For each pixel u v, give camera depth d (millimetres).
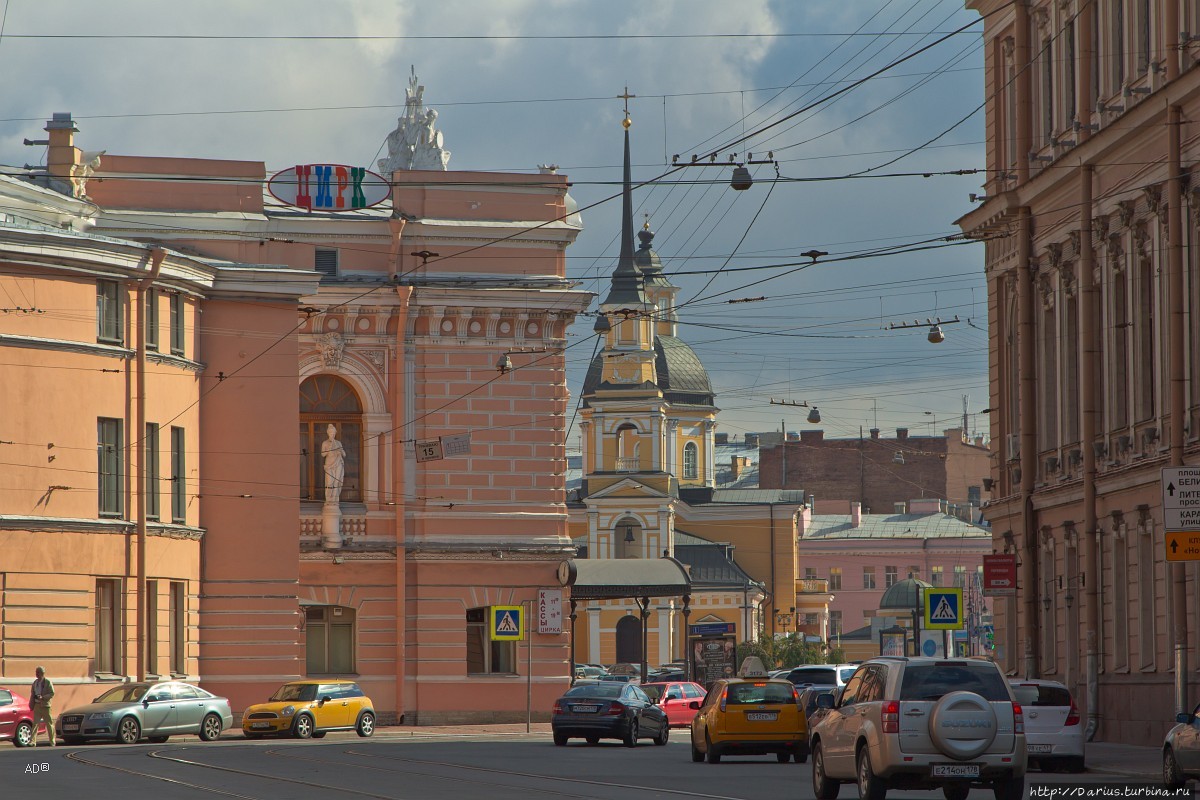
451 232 106562
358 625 105562
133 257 88750
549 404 108375
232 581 94875
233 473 95312
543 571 108000
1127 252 74250
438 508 106500
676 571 130125
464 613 106625
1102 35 77000
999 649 91688
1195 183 67125
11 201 88250
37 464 84812
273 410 96250
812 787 52875
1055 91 82250
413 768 59875
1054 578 83688
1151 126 70500
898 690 45125
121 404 88500
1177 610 67938
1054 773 60938
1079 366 80562
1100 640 77562
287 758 65625
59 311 85938
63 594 85438
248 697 94875
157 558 90312
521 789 49750
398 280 105625
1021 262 85438
